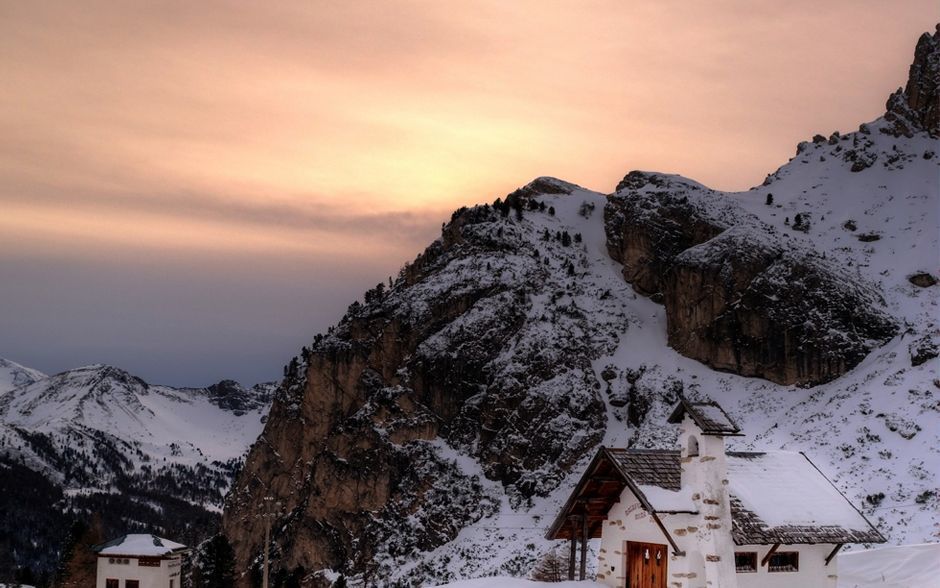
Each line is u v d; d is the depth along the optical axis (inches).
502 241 6742.1
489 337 5984.3
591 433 5354.3
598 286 6520.7
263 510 6471.5
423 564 4805.6
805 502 2101.4
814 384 5260.8
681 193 6747.1
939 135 7062.0
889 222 6343.5
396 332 6289.4
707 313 5757.9
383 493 5541.3
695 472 1979.6
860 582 2564.0
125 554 4431.6
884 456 4124.0
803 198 6914.4
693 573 1941.4
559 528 2217.0
